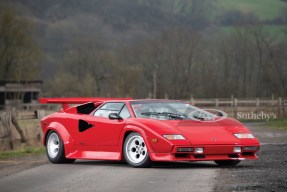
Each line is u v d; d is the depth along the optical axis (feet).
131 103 48.39
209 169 44.34
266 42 271.28
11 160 55.67
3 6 319.88
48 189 36.35
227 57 279.49
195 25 543.80
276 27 337.52
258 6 561.02
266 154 56.70
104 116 49.39
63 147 51.47
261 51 274.36
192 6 573.74
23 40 316.81
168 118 47.21
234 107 151.12
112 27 531.09
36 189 36.47
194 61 281.95
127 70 234.58
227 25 538.88
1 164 51.75
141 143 45.75
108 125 48.39
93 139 49.57
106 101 50.06
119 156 47.50
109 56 311.68
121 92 227.81
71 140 51.19
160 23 555.28
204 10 567.18
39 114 81.15
